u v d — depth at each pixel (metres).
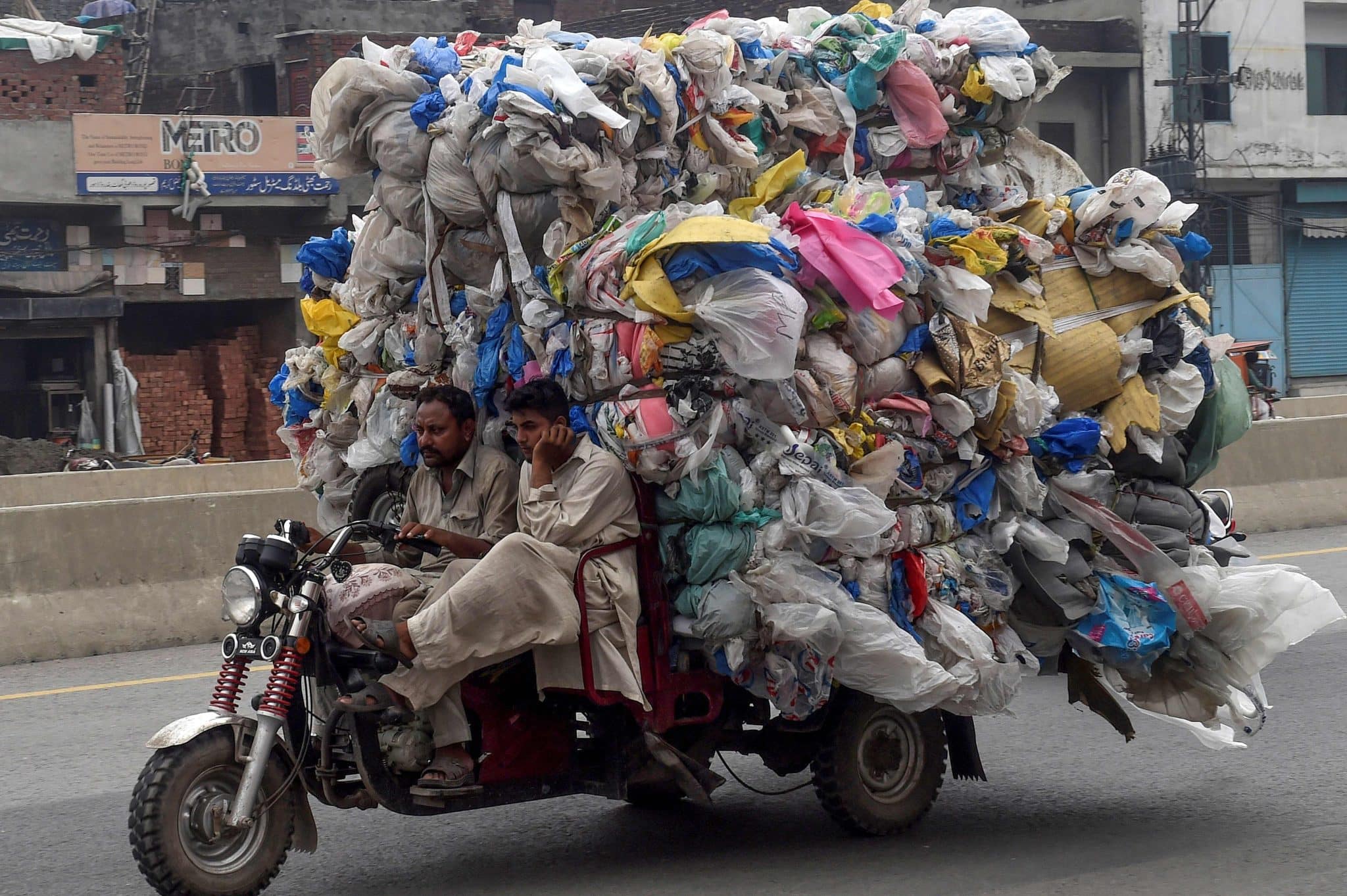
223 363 25.94
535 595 4.30
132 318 26.27
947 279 4.98
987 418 5.01
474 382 4.88
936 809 5.68
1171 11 33.09
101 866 5.15
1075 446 5.18
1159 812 5.56
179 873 4.12
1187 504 5.56
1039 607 5.21
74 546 9.72
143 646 9.80
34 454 22.75
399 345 5.24
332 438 5.61
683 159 4.92
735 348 4.35
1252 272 34.94
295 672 4.29
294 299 26.25
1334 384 35.97
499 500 4.73
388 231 5.02
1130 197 5.37
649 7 36.06
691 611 4.54
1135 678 5.52
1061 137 33.06
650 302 4.34
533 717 4.59
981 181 5.81
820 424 4.65
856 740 5.11
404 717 4.39
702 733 4.88
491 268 4.84
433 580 4.53
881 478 4.71
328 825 5.57
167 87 32.84
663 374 4.43
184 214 24.89
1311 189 35.12
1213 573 5.38
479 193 4.62
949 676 4.75
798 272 4.62
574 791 4.65
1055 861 4.91
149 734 7.31
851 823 5.14
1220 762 6.29
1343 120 35.16
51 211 24.44
